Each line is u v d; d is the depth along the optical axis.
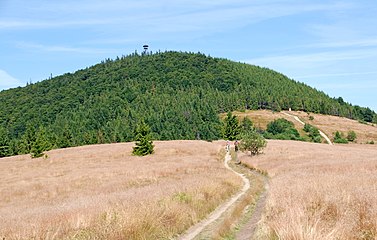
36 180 48.91
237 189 27.53
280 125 170.12
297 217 10.74
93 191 32.78
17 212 22.27
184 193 20.08
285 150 68.44
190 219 15.82
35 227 13.17
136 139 76.62
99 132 140.38
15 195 37.12
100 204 18.45
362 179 20.42
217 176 32.56
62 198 31.11
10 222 16.45
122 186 33.22
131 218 12.80
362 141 164.88
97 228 12.10
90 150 85.38
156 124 176.88
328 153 60.12
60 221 14.66
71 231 12.77
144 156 73.94
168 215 14.91
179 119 183.25
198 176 33.66
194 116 186.25
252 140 62.41
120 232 11.68
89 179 43.78
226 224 14.38
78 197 28.98
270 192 20.77
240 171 46.81
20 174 59.69
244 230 14.22
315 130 165.50
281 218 11.52
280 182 23.62
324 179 21.66
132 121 183.38
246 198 21.75
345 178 21.39
